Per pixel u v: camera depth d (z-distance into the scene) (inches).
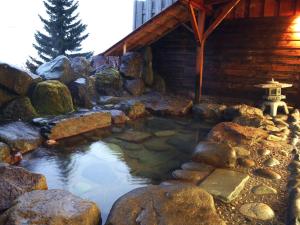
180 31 376.2
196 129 264.7
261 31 324.2
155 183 158.2
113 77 342.3
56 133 219.8
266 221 110.7
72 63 339.3
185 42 375.9
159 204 110.0
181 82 388.8
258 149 187.6
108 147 213.0
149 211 106.3
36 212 102.0
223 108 304.0
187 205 110.7
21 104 234.5
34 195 113.8
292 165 158.4
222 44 350.3
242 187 137.0
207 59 363.9
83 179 162.1
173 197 114.0
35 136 208.7
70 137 230.2
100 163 184.4
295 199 117.5
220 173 149.9
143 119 296.2
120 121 275.6
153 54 401.1
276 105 282.8
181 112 313.7
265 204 120.9
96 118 253.3
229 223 109.0
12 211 102.4
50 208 105.0
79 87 286.8
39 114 245.6
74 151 203.2
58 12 752.3
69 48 756.0
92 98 313.1
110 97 322.7
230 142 200.8
